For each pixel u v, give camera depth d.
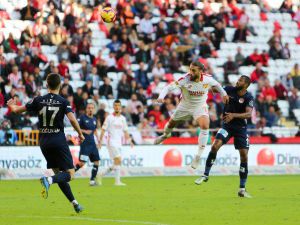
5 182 43.62
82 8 63.41
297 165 53.84
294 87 64.06
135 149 50.06
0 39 57.56
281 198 31.97
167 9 67.06
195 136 54.06
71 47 58.31
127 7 63.25
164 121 53.81
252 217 25.02
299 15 73.62
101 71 57.44
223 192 35.44
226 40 68.12
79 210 25.67
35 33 58.75
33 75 53.09
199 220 24.14
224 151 51.94
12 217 24.98
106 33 63.00
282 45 69.25
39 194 34.66
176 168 51.09
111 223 23.20
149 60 60.78
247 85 31.11
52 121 25.16
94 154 40.91
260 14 72.12
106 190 37.34
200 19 65.75
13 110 25.39
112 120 41.50
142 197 32.88
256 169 52.62
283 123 60.16
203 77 31.70
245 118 31.25
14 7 62.59
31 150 47.16
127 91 56.34
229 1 70.31
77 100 52.22
